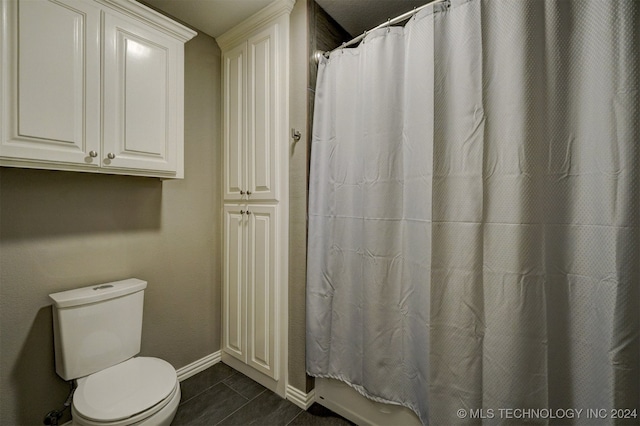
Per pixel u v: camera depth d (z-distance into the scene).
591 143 0.86
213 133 1.93
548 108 0.92
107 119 1.21
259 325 1.71
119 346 1.33
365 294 1.31
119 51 1.25
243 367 1.84
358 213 1.38
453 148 1.08
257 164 1.71
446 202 1.09
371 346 1.29
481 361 1.02
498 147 0.99
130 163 1.29
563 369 0.91
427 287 1.12
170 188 1.71
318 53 1.54
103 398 1.04
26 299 1.21
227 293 1.93
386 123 1.25
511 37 0.96
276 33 1.59
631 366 0.79
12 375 1.19
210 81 1.90
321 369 1.47
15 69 0.99
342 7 1.58
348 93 1.42
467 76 1.04
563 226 0.91
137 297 1.41
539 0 0.93
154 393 1.08
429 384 1.10
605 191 0.83
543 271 0.93
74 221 1.34
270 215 1.64
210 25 1.77
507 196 0.97
